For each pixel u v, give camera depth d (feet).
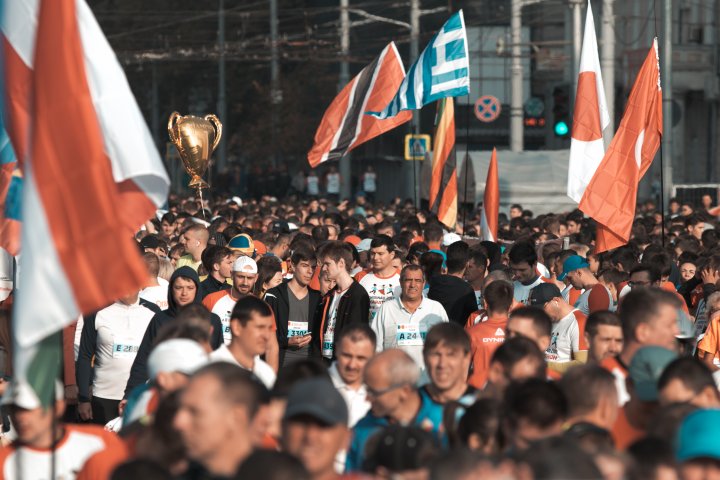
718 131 479.82
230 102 594.65
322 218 214.90
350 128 178.91
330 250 109.19
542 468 42.32
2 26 64.90
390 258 119.44
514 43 369.71
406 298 104.01
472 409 56.13
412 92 157.99
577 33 324.60
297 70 523.70
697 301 126.72
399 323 104.01
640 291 69.00
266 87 530.27
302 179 500.74
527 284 115.55
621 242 121.39
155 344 68.13
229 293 107.45
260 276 119.65
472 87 524.93
